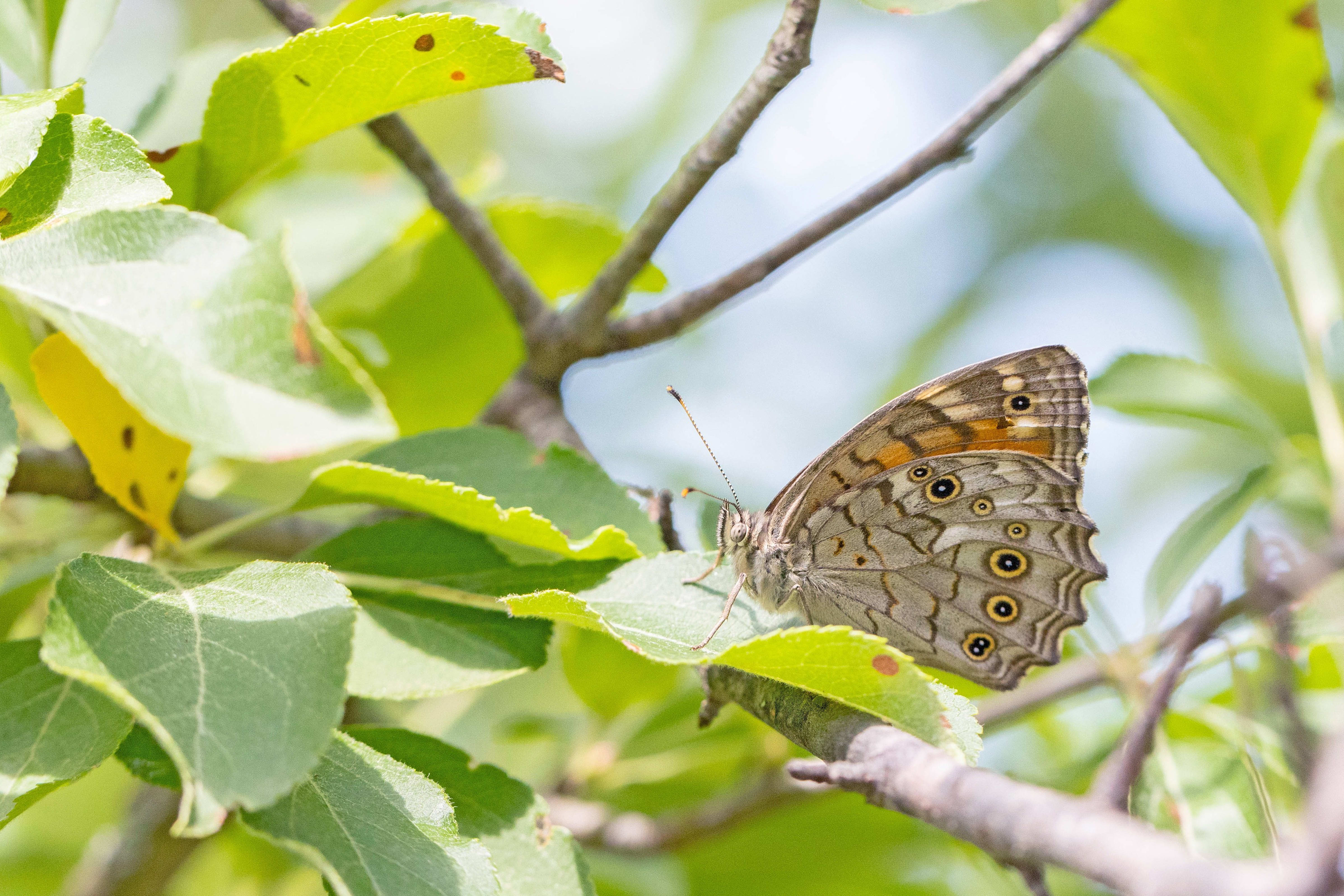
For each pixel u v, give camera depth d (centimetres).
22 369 81
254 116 78
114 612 76
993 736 84
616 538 78
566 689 85
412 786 76
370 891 76
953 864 83
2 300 79
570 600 77
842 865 83
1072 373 80
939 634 81
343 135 86
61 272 76
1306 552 78
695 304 80
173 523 80
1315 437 86
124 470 78
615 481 79
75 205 76
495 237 80
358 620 78
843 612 81
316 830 76
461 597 78
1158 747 80
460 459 79
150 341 76
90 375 78
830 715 77
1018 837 63
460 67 78
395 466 79
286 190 83
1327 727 80
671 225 79
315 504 78
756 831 83
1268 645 79
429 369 83
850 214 80
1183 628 80
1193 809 79
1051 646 80
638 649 77
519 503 79
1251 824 79
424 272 82
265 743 72
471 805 77
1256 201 81
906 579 81
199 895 84
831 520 81
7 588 79
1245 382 95
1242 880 52
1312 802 49
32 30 79
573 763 83
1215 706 80
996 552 80
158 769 76
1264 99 81
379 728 78
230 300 76
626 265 80
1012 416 80
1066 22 79
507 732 83
